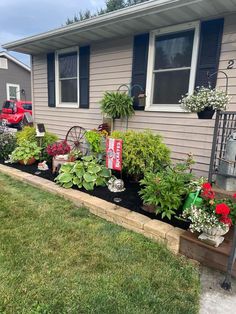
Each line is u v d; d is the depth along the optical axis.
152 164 3.53
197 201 2.55
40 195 3.57
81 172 3.71
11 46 5.93
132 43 4.49
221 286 1.90
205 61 3.66
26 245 2.29
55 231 2.56
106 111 4.56
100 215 2.96
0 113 13.44
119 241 2.43
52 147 4.60
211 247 2.11
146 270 2.02
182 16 3.56
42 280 1.85
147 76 4.35
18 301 1.65
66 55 5.84
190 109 3.06
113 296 1.72
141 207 2.98
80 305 1.64
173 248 2.33
